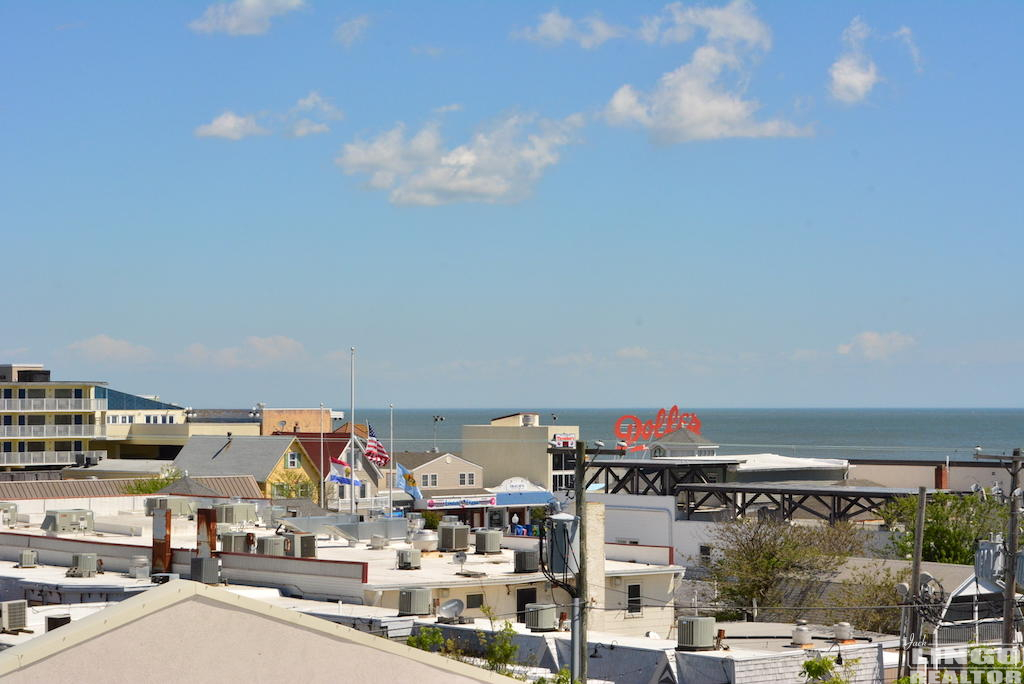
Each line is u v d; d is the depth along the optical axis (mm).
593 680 41500
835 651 42938
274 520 68500
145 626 14992
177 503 74062
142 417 184250
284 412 179250
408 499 144750
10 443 168750
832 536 76250
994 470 106750
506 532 95250
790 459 114625
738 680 39719
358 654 16500
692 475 99062
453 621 45250
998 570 51719
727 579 75000
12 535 65250
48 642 14430
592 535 56781
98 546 61344
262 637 15703
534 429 159125
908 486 110500
